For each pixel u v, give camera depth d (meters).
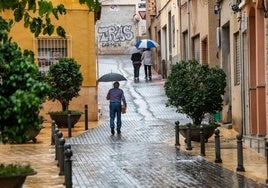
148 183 15.71
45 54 34.47
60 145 17.44
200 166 18.55
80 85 31.11
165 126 30.08
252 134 25.08
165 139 26.12
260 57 23.80
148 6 62.16
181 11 42.56
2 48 11.58
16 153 22.30
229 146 23.19
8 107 11.15
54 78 30.12
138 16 68.88
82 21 34.69
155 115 34.22
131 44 69.69
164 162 19.53
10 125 11.33
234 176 16.62
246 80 26.03
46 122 33.62
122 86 46.47
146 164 19.12
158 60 55.72
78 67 30.66
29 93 11.17
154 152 22.09
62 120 29.81
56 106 33.78
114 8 69.56
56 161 19.97
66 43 34.59
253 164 18.66
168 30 49.28
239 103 27.44
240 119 27.12
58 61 31.12
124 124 31.25
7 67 11.39
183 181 15.91
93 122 33.06
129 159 20.33
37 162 19.81
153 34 59.31
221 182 15.66
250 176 16.58
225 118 30.50
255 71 25.30
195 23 37.31
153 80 49.91
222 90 24.77
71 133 28.23
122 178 16.56
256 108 25.11
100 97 41.72
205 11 34.03
